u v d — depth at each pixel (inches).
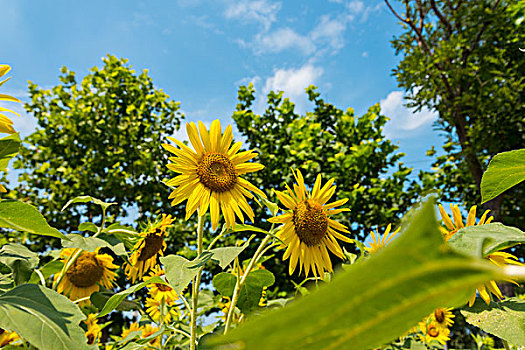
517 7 162.4
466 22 177.6
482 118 155.0
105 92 157.6
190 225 116.7
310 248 30.9
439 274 2.6
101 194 138.6
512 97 148.3
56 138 147.3
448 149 176.7
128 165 142.0
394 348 41.4
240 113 136.2
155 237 35.3
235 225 28.2
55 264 31.6
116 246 29.5
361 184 120.5
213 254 24.0
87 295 38.8
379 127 134.4
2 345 27.1
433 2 175.9
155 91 162.6
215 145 29.8
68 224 137.6
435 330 49.3
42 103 154.9
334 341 2.7
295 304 2.5
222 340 2.4
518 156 13.0
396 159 127.0
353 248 97.7
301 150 121.1
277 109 142.0
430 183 150.3
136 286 23.5
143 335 42.4
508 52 172.9
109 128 146.7
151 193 141.8
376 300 2.6
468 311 20.1
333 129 138.9
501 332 18.4
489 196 14.1
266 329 2.5
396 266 2.5
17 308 14.3
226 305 45.0
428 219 2.6
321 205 32.3
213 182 28.6
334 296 2.6
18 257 25.6
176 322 41.8
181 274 22.7
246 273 27.7
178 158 28.5
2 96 19.4
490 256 18.9
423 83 167.9
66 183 145.9
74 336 14.7
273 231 30.0
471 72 164.4
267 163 120.7
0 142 17.7
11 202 14.1
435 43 186.9
